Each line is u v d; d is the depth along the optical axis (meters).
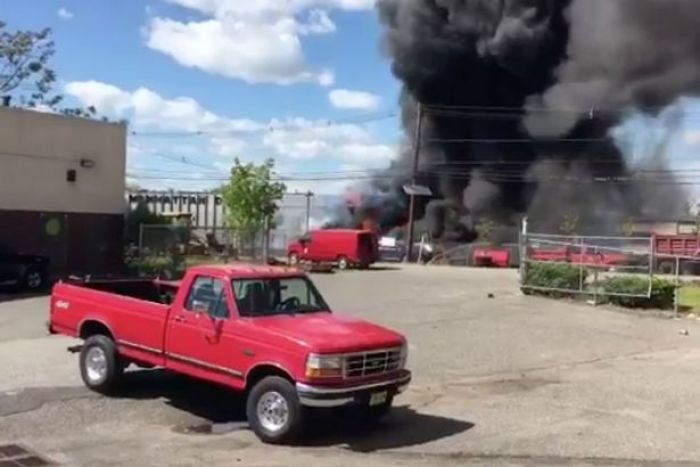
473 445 8.34
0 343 14.84
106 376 10.33
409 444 8.36
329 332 8.58
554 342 16.00
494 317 19.31
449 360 13.79
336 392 8.15
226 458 7.69
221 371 8.98
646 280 21.70
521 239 26.92
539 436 8.75
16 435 8.46
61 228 29.70
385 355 8.68
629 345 15.90
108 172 31.34
